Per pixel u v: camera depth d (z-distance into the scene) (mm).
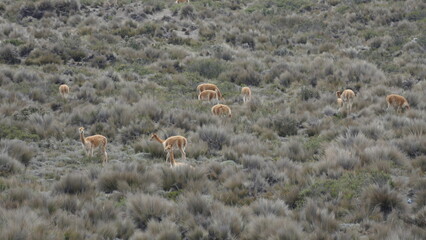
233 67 68938
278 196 26188
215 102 52844
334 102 52750
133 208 22844
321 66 68062
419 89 56812
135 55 71750
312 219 22391
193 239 20312
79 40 72750
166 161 32375
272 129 43844
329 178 28859
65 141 37656
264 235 20234
